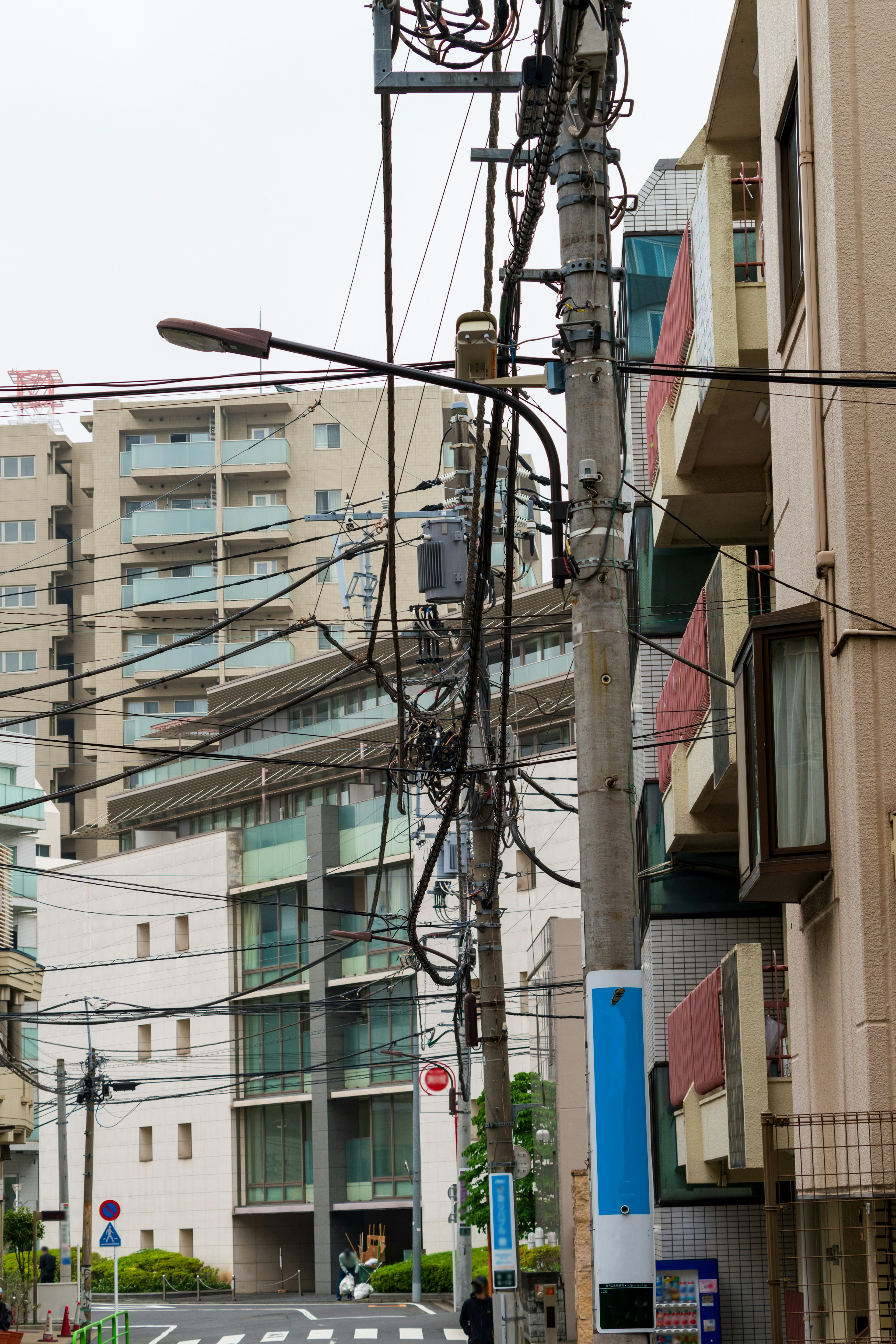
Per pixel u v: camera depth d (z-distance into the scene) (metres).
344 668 79.62
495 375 11.97
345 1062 71.44
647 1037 24.64
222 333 11.25
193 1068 77.00
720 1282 22.67
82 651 110.62
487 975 24.28
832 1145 11.84
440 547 24.48
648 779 25.41
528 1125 43.53
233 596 99.56
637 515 26.23
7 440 113.19
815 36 12.88
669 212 27.42
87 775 108.00
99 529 104.06
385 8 11.98
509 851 65.50
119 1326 51.78
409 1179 68.56
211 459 101.56
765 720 12.37
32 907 88.19
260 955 75.81
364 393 100.38
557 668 65.75
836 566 12.18
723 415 19.05
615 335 11.97
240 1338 46.59
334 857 73.44
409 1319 50.66
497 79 12.12
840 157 12.30
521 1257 40.38
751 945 17.22
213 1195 74.94
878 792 11.34
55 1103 65.31
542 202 12.30
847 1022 11.60
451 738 24.39
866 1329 11.98
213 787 83.81
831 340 12.35
